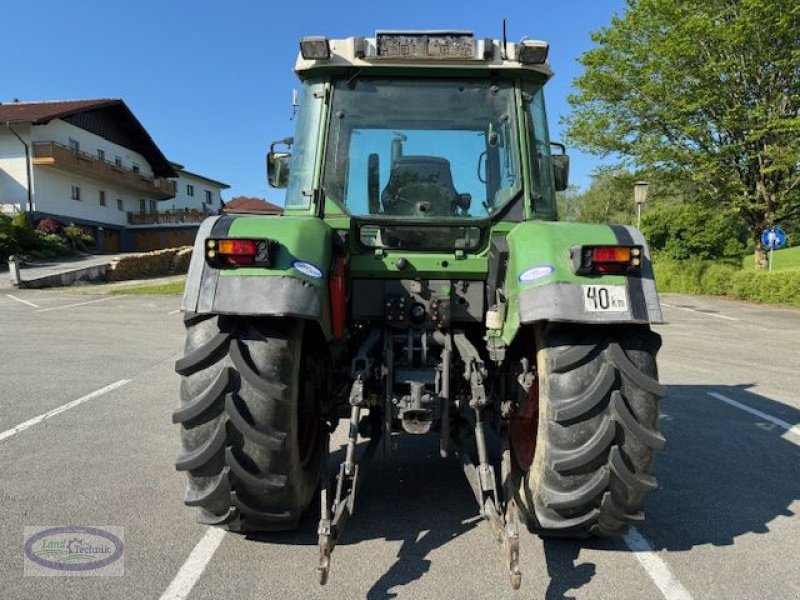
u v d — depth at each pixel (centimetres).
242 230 288
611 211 4797
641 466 272
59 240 2981
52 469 446
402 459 462
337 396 353
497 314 320
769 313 1634
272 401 273
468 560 311
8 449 493
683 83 1936
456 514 366
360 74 356
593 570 303
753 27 1764
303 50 342
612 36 2028
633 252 269
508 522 250
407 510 371
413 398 305
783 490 416
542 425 284
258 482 275
